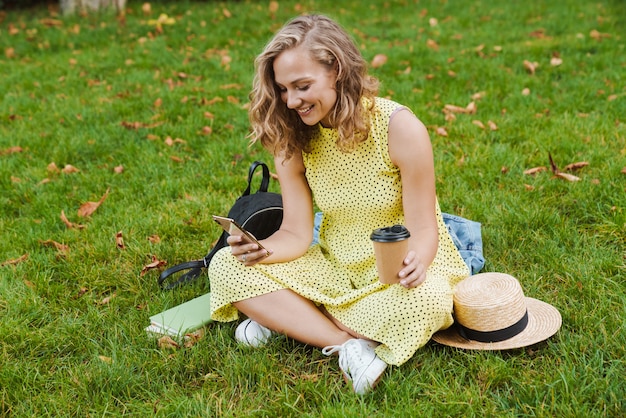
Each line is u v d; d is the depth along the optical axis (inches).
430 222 96.7
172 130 189.5
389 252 83.4
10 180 165.8
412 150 95.4
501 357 94.3
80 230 142.4
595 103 190.2
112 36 299.7
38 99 225.8
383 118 96.7
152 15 341.7
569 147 159.9
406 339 90.3
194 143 183.2
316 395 88.6
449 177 153.6
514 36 266.1
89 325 108.7
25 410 90.5
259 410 86.5
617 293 106.0
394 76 229.5
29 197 157.8
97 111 207.5
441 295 91.3
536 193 141.6
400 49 256.5
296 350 99.1
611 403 82.4
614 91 197.6
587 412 81.0
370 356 90.4
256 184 158.7
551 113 186.9
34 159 176.6
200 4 365.7
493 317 92.9
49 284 122.7
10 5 385.1
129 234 137.8
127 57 267.6
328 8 343.3
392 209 101.1
